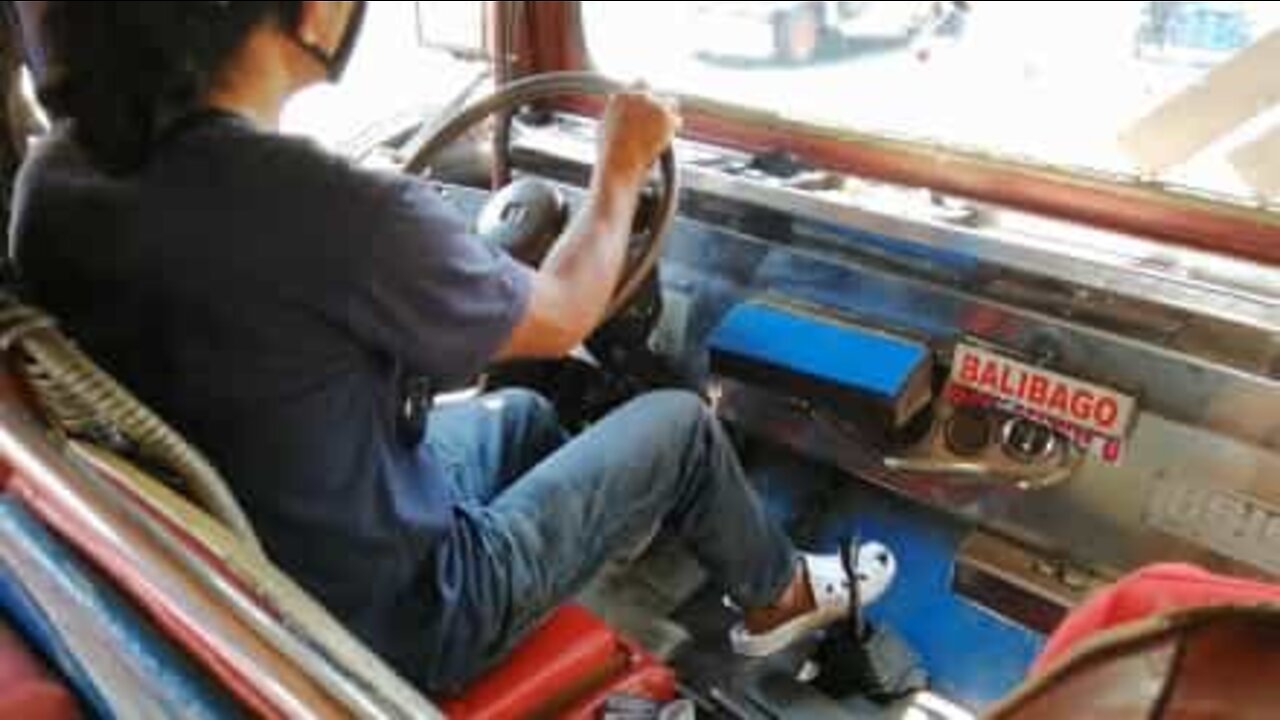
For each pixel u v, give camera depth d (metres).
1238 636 0.58
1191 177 1.47
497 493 1.50
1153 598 0.78
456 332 1.06
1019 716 0.64
